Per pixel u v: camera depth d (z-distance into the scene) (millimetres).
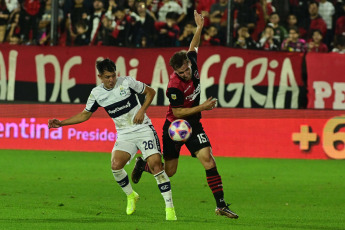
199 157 22375
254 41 50062
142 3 50344
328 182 34844
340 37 50094
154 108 46500
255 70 45688
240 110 46469
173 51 46281
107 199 27719
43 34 52500
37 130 48906
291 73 45500
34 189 30609
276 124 46281
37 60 47875
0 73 48312
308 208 25953
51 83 47844
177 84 22188
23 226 20344
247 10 49812
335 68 45219
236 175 37562
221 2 49906
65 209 24547
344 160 45625
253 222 21969
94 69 47219
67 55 47500
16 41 52531
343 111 45469
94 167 40062
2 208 24500
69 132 48719
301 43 49969
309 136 46000
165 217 22844
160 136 46406
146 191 30625
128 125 22672
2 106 48875
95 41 51125
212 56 45906
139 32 50531
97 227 20188
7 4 52500
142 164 25281
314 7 49844
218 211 21891
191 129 22375
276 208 25922
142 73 46719
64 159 43938
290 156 46375
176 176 36656
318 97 45469
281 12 50062
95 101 22578
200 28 24828
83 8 51094
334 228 20781
